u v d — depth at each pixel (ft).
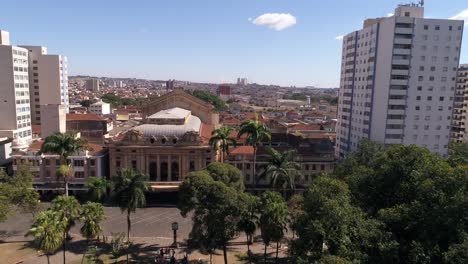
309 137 472.44
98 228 227.40
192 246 262.06
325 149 403.54
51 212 197.26
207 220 203.72
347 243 146.72
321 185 171.63
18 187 272.92
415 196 171.32
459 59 400.88
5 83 471.62
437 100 405.59
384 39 408.67
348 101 492.13
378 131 422.00
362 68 454.81
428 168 172.14
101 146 393.70
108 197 356.38
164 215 325.21
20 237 275.18
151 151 370.32
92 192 257.96
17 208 293.23
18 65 485.56
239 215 204.23
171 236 280.10
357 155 305.53
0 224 301.43
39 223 188.65
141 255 248.11
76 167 363.15
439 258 139.95
